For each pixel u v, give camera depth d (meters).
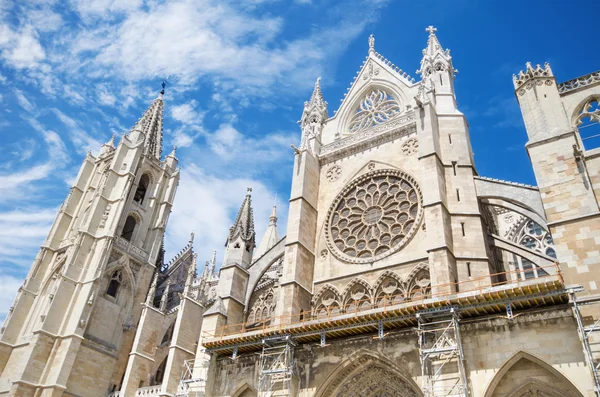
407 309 27.36
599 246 24.52
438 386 24.92
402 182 39.50
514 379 24.17
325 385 30.02
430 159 35.53
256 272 44.06
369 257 37.59
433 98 40.62
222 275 43.53
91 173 78.00
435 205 33.12
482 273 30.91
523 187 33.25
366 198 40.97
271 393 31.16
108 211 67.81
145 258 69.38
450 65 44.22
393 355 28.25
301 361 31.77
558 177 27.69
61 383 51.81
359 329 29.61
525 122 31.00
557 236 25.98
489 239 34.31
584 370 22.14
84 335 56.62
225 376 35.03
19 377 50.78
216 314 39.84
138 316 64.56
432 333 26.92
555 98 30.75
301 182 42.16
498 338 25.11
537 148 29.31
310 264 39.50
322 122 49.62
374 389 29.81
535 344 23.97
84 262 61.91
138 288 66.25
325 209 42.38
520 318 25.08
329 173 44.59
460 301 26.06
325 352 31.12
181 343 46.88
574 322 23.53
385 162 41.34
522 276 40.47
